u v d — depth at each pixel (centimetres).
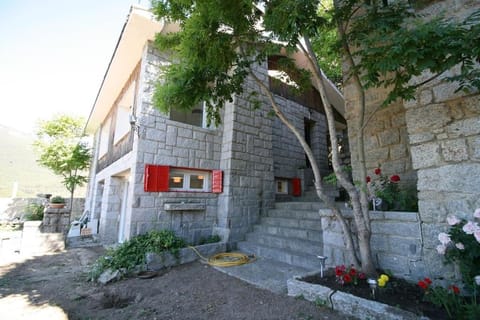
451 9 250
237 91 361
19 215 948
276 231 487
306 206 527
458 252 199
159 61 505
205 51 292
